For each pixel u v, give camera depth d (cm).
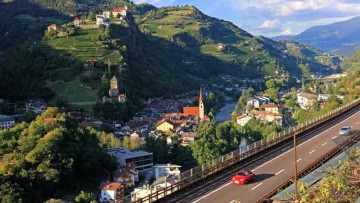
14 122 16050
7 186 8050
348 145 4997
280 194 3391
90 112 18788
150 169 11612
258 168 4634
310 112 17038
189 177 4056
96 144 11425
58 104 19225
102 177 10250
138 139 14412
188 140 13950
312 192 2969
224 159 4628
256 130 14838
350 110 9281
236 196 3669
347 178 2942
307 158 4981
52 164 9219
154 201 3559
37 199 8531
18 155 9362
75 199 8456
